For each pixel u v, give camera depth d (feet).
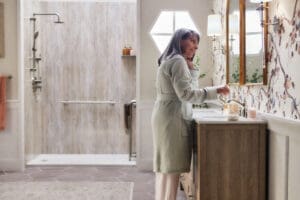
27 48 16.46
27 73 16.49
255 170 8.74
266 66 9.06
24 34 15.97
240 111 10.46
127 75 18.76
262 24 8.89
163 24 15.67
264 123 8.69
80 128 18.94
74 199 11.74
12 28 15.55
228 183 8.73
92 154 18.90
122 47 18.71
